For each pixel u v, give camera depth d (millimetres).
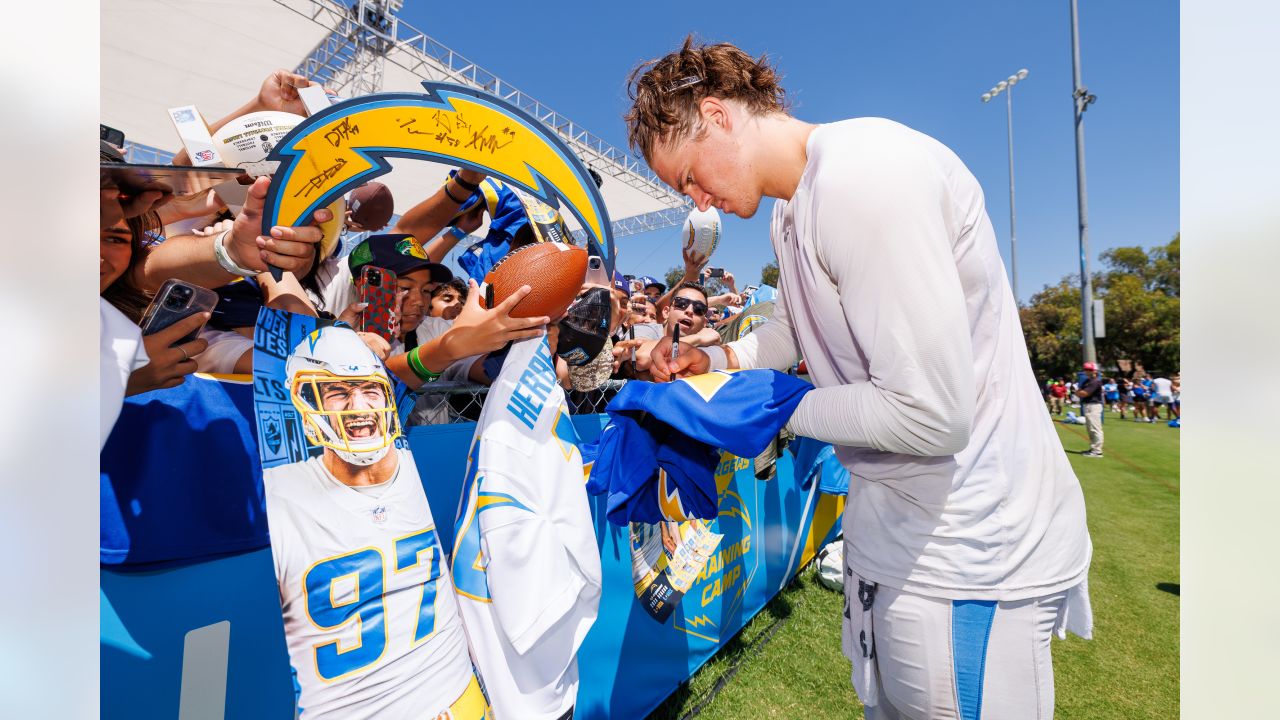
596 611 1045
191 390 803
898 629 979
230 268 775
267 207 767
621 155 12445
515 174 947
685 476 1257
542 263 958
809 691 2172
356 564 727
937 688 949
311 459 725
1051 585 923
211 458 807
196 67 7961
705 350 1359
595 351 1332
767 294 2754
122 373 601
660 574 1835
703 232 2393
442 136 866
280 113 869
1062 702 2254
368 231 1688
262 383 703
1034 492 921
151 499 738
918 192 752
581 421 1691
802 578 3289
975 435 906
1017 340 987
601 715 1654
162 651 748
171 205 904
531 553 910
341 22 7836
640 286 3764
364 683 715
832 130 882
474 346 935
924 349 736
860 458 1013
